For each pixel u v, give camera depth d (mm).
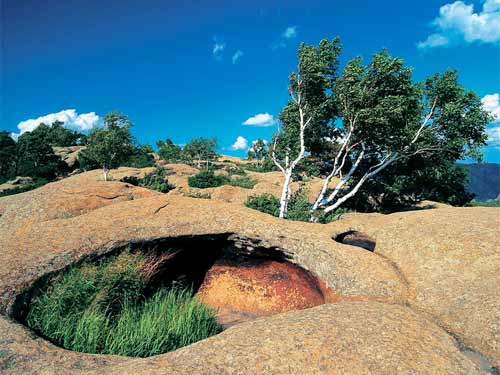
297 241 8820
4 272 6934
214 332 7809
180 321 7180
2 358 5031
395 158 20656
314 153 23375
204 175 40344
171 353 5105
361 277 7574
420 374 4629
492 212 9625
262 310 9492
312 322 5527
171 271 9766
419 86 20000
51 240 8258
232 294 9922
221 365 4660
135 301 7836
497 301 6184
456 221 9117
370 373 4566
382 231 9484
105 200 15086
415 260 8148
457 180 29984
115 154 27875
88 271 7480
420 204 26750
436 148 20219
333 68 20234
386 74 17953
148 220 9258
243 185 38938
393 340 5188
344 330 5301
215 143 75562
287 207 19359
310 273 8609
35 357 5125
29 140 66875
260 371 4539
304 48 19484
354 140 20484
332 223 10148
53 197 14641
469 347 5555
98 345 6270
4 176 67125
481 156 19828
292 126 21500
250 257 9836
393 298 7051
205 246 9820
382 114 18141
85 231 8664
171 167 49656
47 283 7180
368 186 24766
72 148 74062
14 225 13453
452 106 18438
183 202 10273
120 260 8055
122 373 4625
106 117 27734
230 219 9453
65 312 6730
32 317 6484
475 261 7496
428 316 6445
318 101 20438
